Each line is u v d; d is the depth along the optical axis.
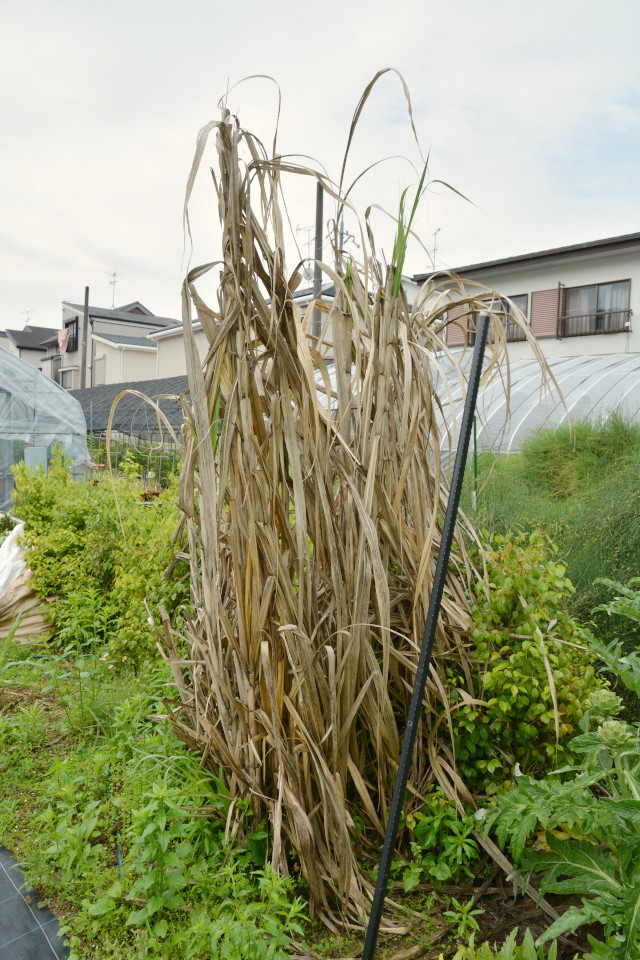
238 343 1.98
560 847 1.79
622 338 17.27
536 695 2.16
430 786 2.33
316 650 2.14
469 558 2.65
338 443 2.18
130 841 2.38
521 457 6.86
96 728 3.38
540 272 18.67
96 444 18.64
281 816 2.14
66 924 2.11
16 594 4.84
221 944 1.87
